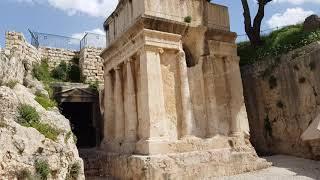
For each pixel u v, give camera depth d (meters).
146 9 19.59
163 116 18.44
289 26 27.97
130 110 20.12
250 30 28.62
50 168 14.28
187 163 17.58
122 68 22.69
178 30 20.34
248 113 26.34
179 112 19.59
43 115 17.12
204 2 22.41
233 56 22.38
